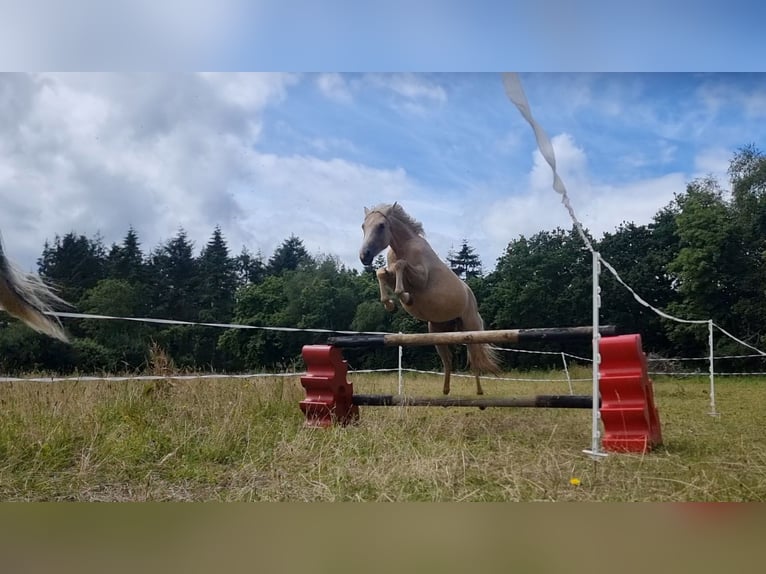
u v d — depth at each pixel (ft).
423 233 18.48
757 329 74.90
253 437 12.87
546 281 94.84
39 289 13.41
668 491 9.08
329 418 15.31
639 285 89.35
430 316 18.74
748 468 10.40
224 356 104.58
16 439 11.50
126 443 11.72
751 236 77.56
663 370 71.31
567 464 10.74
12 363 66.23
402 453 11.41
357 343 15.71
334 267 114.83
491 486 9.45
